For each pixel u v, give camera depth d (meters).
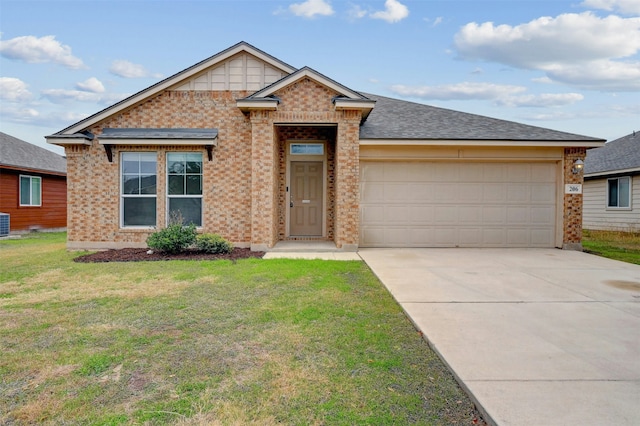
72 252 10.21
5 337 4.06
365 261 8.67
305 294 5.73
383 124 11.78
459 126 11.75
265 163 10.20
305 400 2.85
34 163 18.17
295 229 12.05
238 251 10.09
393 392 2.97
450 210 11.23
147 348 3.79
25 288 6.18
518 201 11.26
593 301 5.39
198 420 2.58
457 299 5.47
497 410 2.58
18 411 2.69
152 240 9.43
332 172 11.91
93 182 10.55
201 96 10.80
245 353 3.68
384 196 11.18
